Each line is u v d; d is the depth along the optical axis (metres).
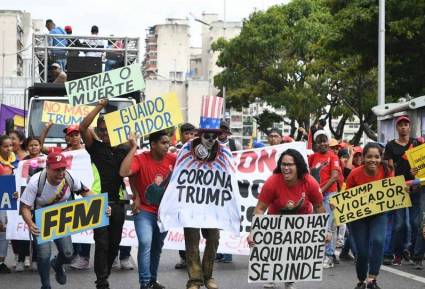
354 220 8.92
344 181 12.75
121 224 8.88
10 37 92.69
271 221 8.27
